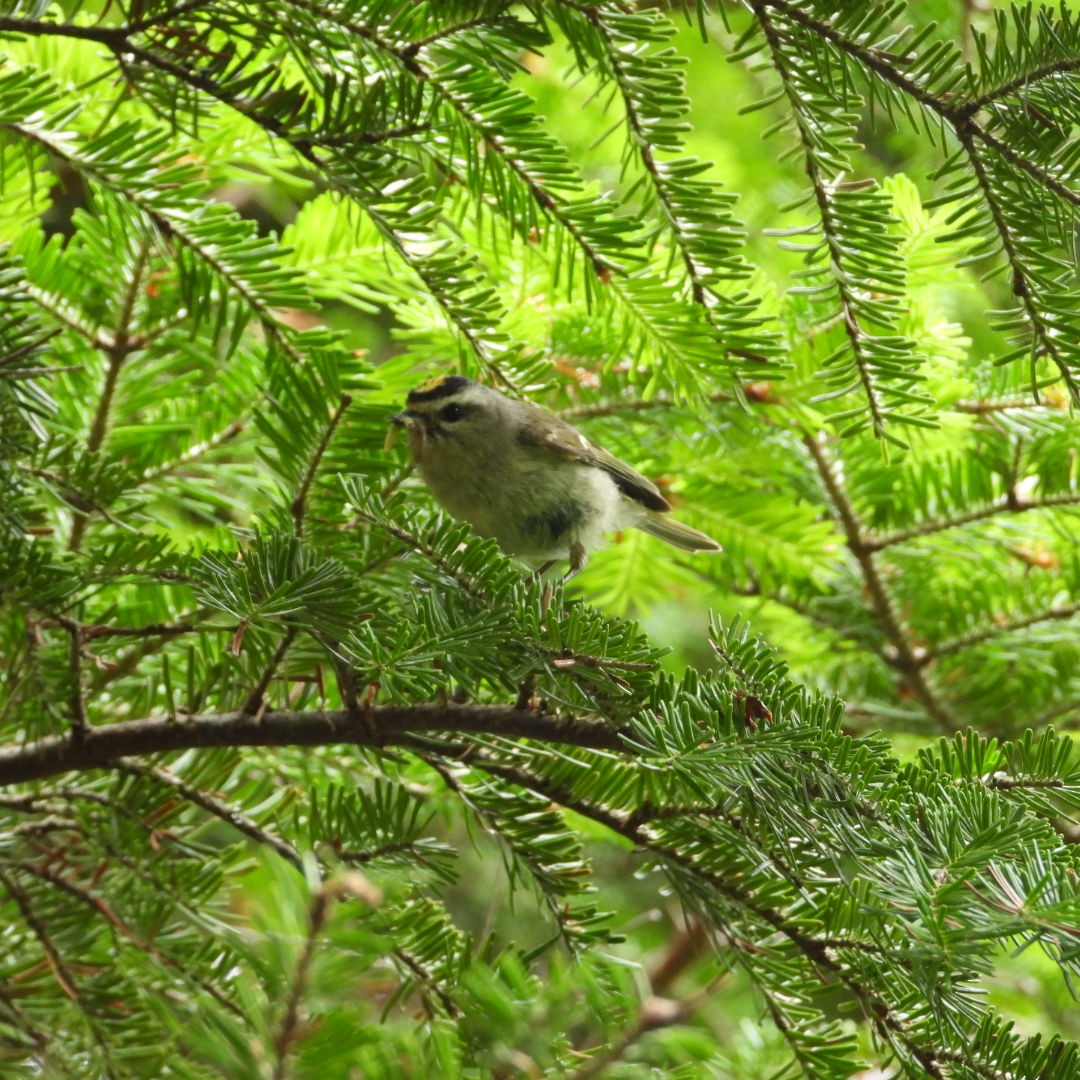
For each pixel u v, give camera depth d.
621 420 8.07
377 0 5.11
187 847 5.61
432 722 4.95
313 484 5.80
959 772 4.66
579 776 5.32
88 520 6.39
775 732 4.30
